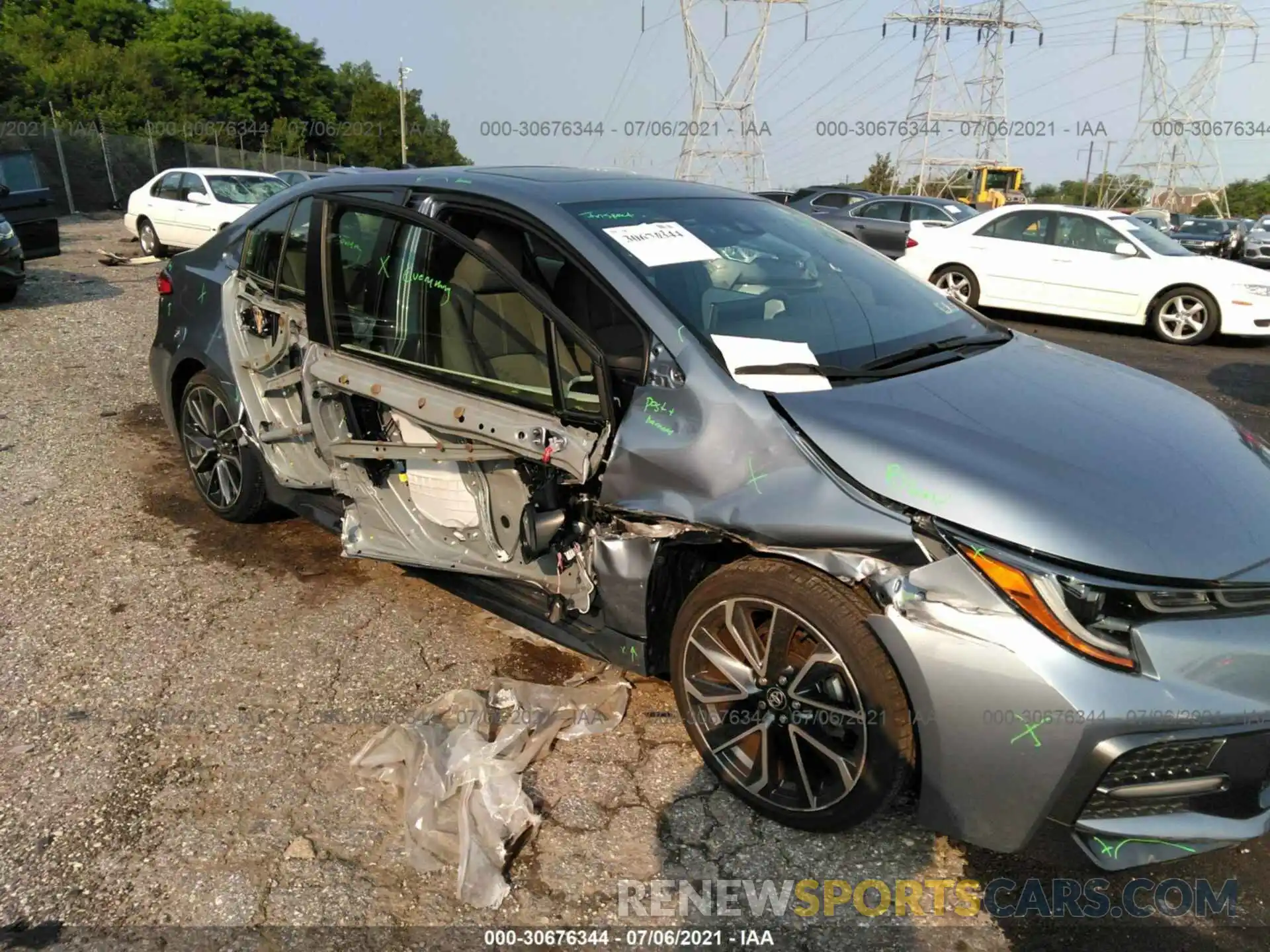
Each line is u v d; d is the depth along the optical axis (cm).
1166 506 218
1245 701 202
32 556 398
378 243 318
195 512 449
